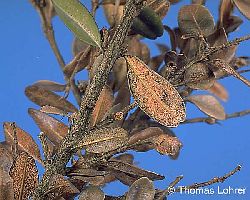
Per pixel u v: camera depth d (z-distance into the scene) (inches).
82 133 5.7
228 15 7.8
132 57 5.6
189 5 7.1
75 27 5.6
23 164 6.0
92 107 5.6
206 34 7.1
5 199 5.7
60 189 6.0
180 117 5.4
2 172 5.8
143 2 5.6
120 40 5.5
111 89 7.5
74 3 5.6
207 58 6.7
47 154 6.0
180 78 7.3
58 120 7.0
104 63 5.5
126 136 5.9
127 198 5.9
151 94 5.5
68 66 7.7
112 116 5.8
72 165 6.3
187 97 7.8
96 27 5.6
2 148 6.4
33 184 6.0
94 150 5.9
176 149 6.1
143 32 7.2
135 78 5.5
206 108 7.6
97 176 6.3
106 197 6.4
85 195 6.0
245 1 6.5
